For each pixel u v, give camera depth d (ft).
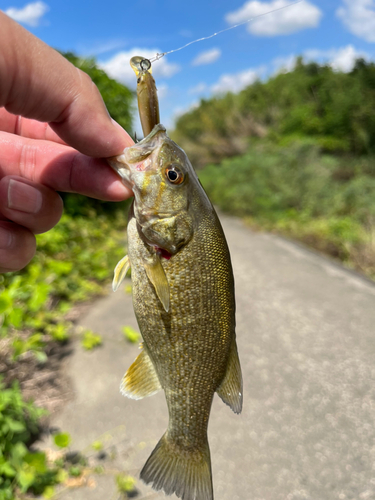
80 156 0.47
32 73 0.34
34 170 0.49
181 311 0.45
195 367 0.47
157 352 0.47
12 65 0.33
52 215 0.48
